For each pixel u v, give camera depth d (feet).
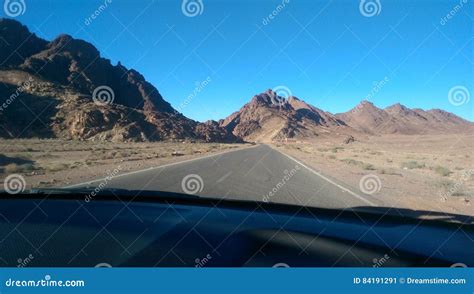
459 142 353.92
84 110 332.19
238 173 69.05
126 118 367.25
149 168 77.77
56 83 440.04
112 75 628.69
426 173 82.89
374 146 348.18
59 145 190.80
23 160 100.01
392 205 37.73
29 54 497.05
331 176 68.18
